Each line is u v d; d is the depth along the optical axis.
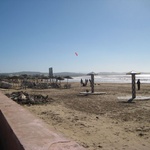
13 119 3.61
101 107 15.16
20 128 3.00
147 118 11.11
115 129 9.12
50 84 41.16
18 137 2.59
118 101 18.14
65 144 2.34
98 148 6.83
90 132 8.71
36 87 39.22
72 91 30.56
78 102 18.12
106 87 38.97
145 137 7.92
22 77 73.00
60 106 16.06
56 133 2.76
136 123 10.09
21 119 3.61
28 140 2.46
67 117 11.81
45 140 2.47
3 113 4.20
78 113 13.01
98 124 10.06
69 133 8.58
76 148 2.23
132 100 18.58
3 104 5.54
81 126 9.72
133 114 12.31
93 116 11.99
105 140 7.66
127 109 14.09
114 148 6.84
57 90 33.25
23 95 20.17
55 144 2.34
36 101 18.08
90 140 7.68
